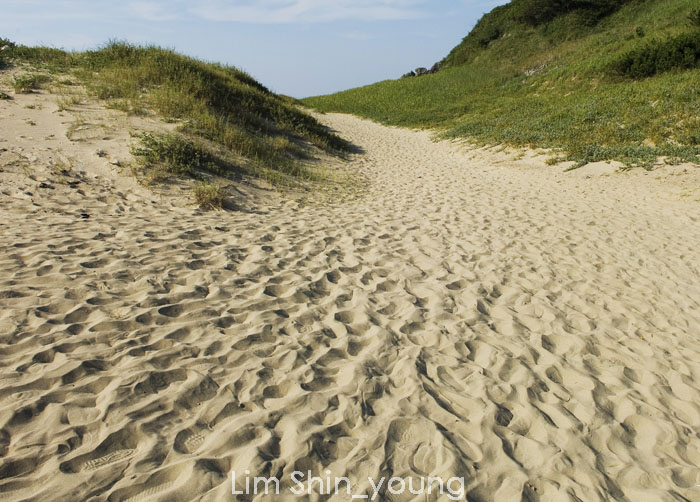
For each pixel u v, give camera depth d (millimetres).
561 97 19953
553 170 11891
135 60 13547
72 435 2205
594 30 28156
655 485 2342
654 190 9648
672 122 12758
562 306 4473
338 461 2291
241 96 14320
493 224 7195
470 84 28938
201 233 5508
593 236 6852
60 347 2861
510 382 3117
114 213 5902
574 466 2402
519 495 2172
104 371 2705
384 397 2838
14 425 2211
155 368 2795
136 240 4895
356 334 3584
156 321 3346
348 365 3125
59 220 5297
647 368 3482
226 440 2316
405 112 25297
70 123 8703
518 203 8766
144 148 8023
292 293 4121
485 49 34688
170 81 12320
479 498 2139
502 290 4719
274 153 10883
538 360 3457
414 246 5879
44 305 3312
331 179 10398
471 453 2420
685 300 4848
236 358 3039
